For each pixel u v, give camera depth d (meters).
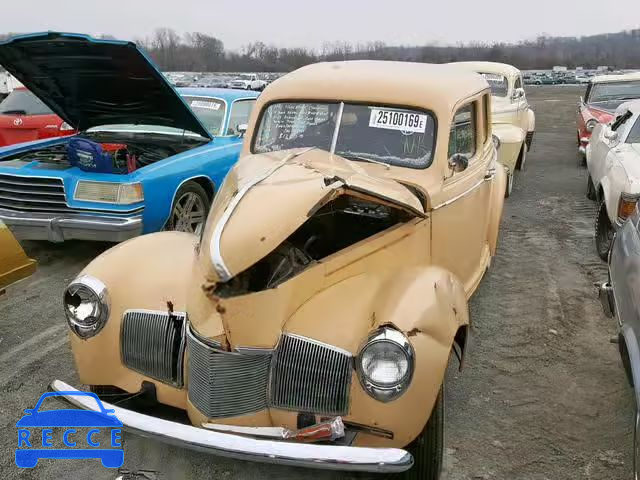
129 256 3.23
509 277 5.77
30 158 6.39
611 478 3.06
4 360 4.13
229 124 7.21
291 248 2.86
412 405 2.52
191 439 2.46
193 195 6.24
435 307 2.71
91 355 3.03
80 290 3.02
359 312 2.70
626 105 7.86
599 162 7.50
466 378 3.99
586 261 6.20
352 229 3.39
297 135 3.90
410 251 3.24
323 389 2.61
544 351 4.35
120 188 5.42
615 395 3.80
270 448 2.37
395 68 4.08
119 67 5.62
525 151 10.95
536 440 3.37
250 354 2.57
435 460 2.85
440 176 3.51
